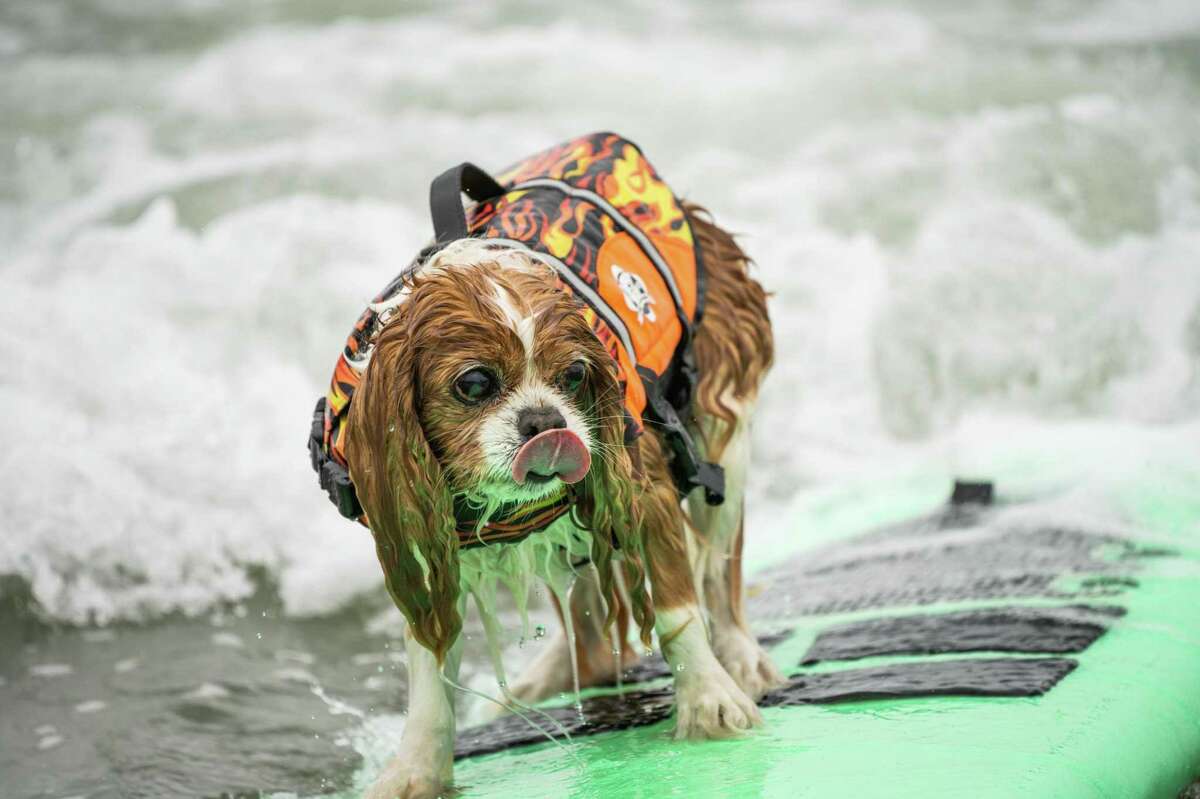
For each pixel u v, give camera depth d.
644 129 19.84
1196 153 20.03
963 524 10.40
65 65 21.83
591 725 6.93
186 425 12.13
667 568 6.31
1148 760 5.79
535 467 5.21
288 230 15.78
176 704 8.31
